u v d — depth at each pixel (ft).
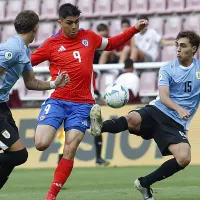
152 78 181.37
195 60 90.58
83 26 212.43
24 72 83.66
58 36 90.07
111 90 92.89
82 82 88.74
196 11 206.18
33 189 116.37
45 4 220.84
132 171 146.51
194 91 89.81
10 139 80.64
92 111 87.04
